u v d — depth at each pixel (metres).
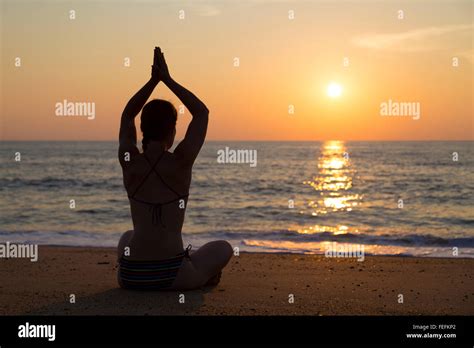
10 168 48.81
